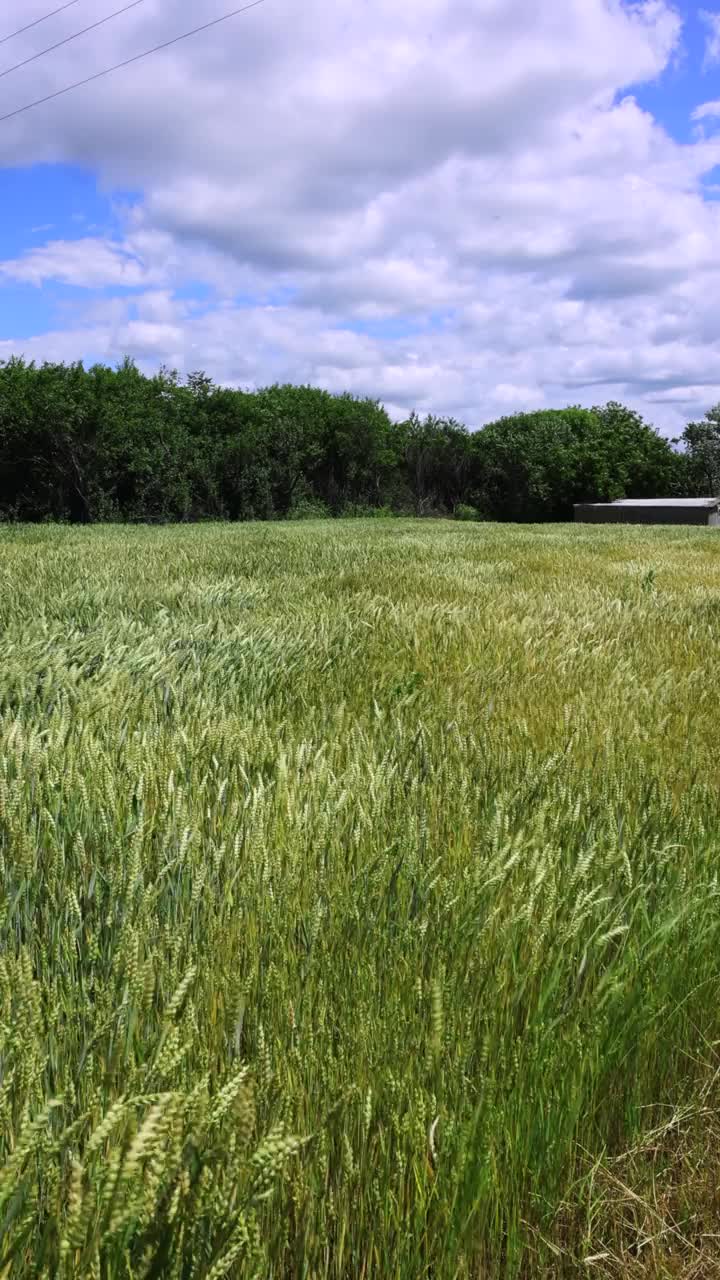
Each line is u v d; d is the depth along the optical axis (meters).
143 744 3.02
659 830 2.90
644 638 6.93
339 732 3.81
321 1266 1.49
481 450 71.00
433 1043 1.66
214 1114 1.21
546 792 2.99
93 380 44.12
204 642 5.81
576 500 73.19
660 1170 1.89
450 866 2.48
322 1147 1.53
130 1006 1.62
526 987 2.02
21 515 42.09
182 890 2.24
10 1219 1.20
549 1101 1.79
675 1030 2.16
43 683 4.22
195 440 46.94
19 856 2.18
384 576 10.66
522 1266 1.65
